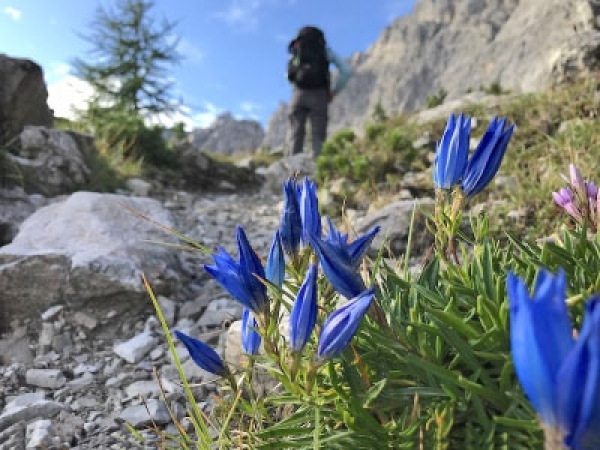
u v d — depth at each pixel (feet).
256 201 5.82
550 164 3.24
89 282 2.31
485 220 1.00
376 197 4.25
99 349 2.15
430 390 0.79
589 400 0.40
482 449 0.75
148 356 2.06
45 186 4.22
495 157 0.93
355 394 0.84
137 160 6.50
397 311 0.96
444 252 0.98
